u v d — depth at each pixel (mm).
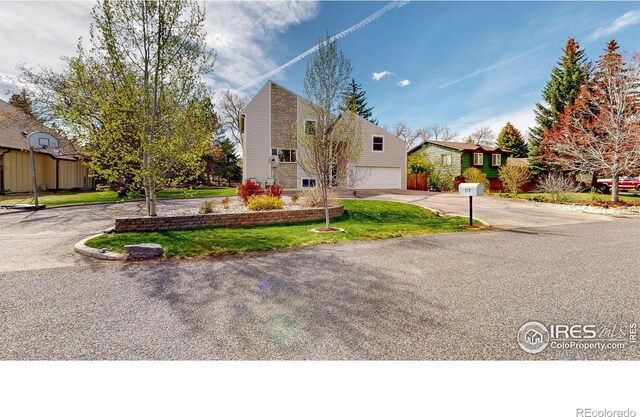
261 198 10531
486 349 2545
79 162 21750
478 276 4359
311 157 8617
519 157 39688
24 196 16062
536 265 4922
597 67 16844
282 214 9234
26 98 17828
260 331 2787
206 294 3660
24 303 3367
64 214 10359
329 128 8070
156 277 4273
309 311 3199
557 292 3756
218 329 2824
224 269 4648
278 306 3322
